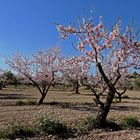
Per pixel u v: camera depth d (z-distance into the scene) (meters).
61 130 15.54
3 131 14.53
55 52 34.47
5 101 34.62
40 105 29.83
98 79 30.75
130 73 26.09
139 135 14.78
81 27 17.75
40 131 15.19
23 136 14.48
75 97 47.09
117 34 17.62
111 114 22.88
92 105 31.41
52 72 33.38
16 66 33.69
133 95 57.53
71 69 27.58
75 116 20.61
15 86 84.44
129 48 17.78
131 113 24.22
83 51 17.88
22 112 22.83
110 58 20.47
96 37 17.66
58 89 77.94
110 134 15.25
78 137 14.87
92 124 16.88
